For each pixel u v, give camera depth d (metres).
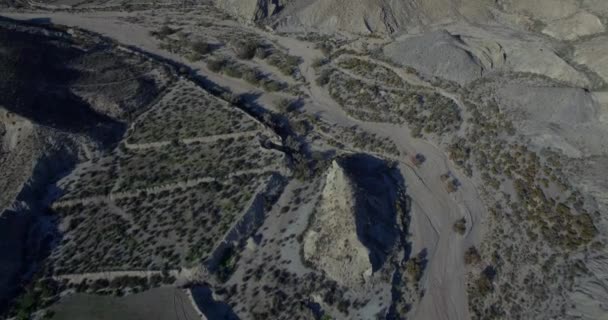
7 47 68.38
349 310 44.81
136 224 53.59
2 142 60.47
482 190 57.34
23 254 51.25
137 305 45.47
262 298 46.16
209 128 64.81
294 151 61.34
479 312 45.56
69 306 46.12
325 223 49.88
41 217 54.94
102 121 66.12
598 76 67.69
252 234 52.16
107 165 60.78
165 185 57.09
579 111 62.91
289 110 69.44
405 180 59.09
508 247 51.16
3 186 55.56
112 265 49.12
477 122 64.69
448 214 54.91
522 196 55.66
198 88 72.81
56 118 63.00
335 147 63.72
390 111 68.44
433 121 66.06
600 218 53.00
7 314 46.06
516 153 60.22
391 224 52.44
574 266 48.75
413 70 73.00
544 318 44.88
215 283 47.69
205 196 55.84
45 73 68.12
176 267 48.00
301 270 48.16
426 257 50.28
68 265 49.88
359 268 46.75
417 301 46.38
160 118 67.62
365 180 56.28
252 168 58.38
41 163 57.69
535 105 65.19
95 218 54.84
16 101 61.88
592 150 59.56
